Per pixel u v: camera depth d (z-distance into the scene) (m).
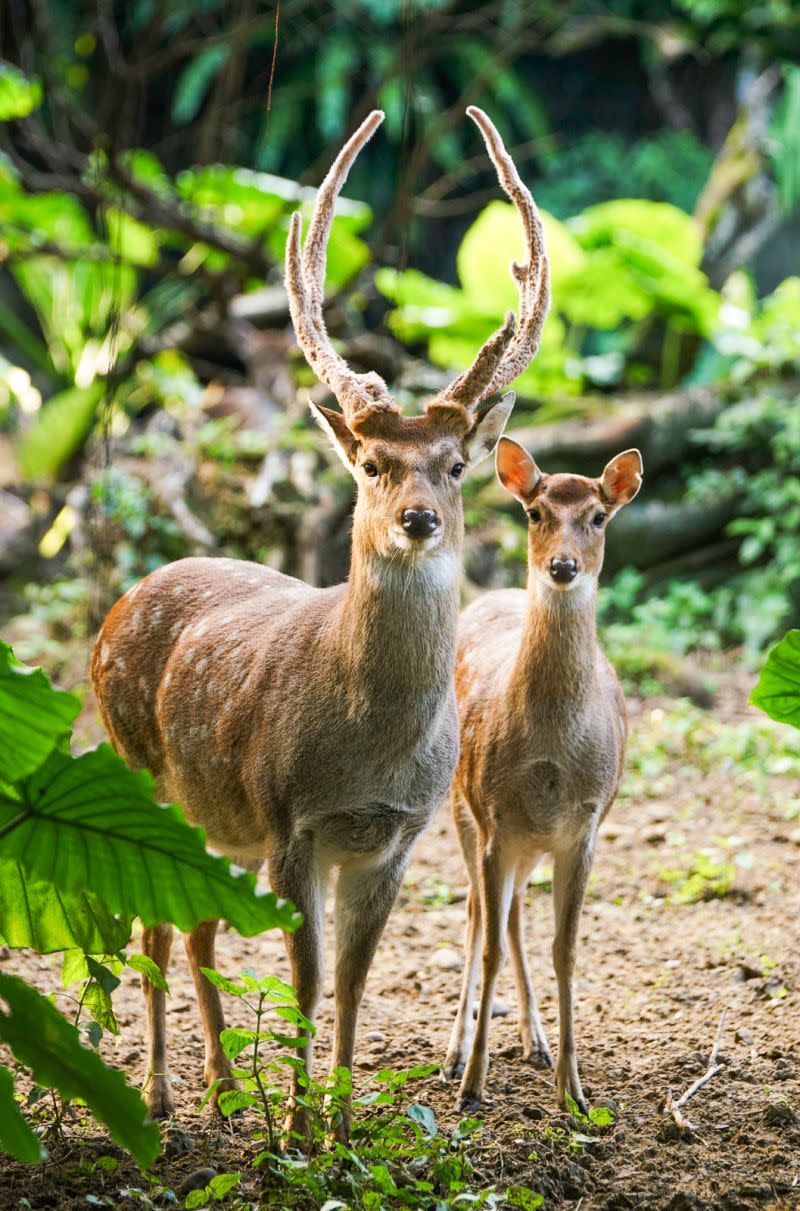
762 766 14.20
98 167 19.58
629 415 20.48
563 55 36.03
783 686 7.56
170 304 23.95
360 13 30.84
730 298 26.14
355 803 7.25
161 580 8.73
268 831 7.46
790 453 20.39
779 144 27.00
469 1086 8.04
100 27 19.95
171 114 32.22
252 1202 6.66
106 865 6.02
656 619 18.73
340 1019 7.58
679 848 12.33
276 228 21.25
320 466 18.53
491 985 8.14
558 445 19.92
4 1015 5.82
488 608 9.86
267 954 10.51
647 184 34.75
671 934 10.64
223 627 8.11
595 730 8.23
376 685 7.12
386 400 7.41
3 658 5.57
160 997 8.00
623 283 22.61
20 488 20.98
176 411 21.11
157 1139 5.80
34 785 5.79
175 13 25.72
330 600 7.68
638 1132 7.62
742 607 19.14
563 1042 8.03
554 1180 6.99
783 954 9.93
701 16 25.36
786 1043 8.60
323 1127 7.03
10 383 22.83
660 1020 9.20
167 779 8.42
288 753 7.28
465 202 22.16
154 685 8.35
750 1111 7.78
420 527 6.83
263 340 22.00
